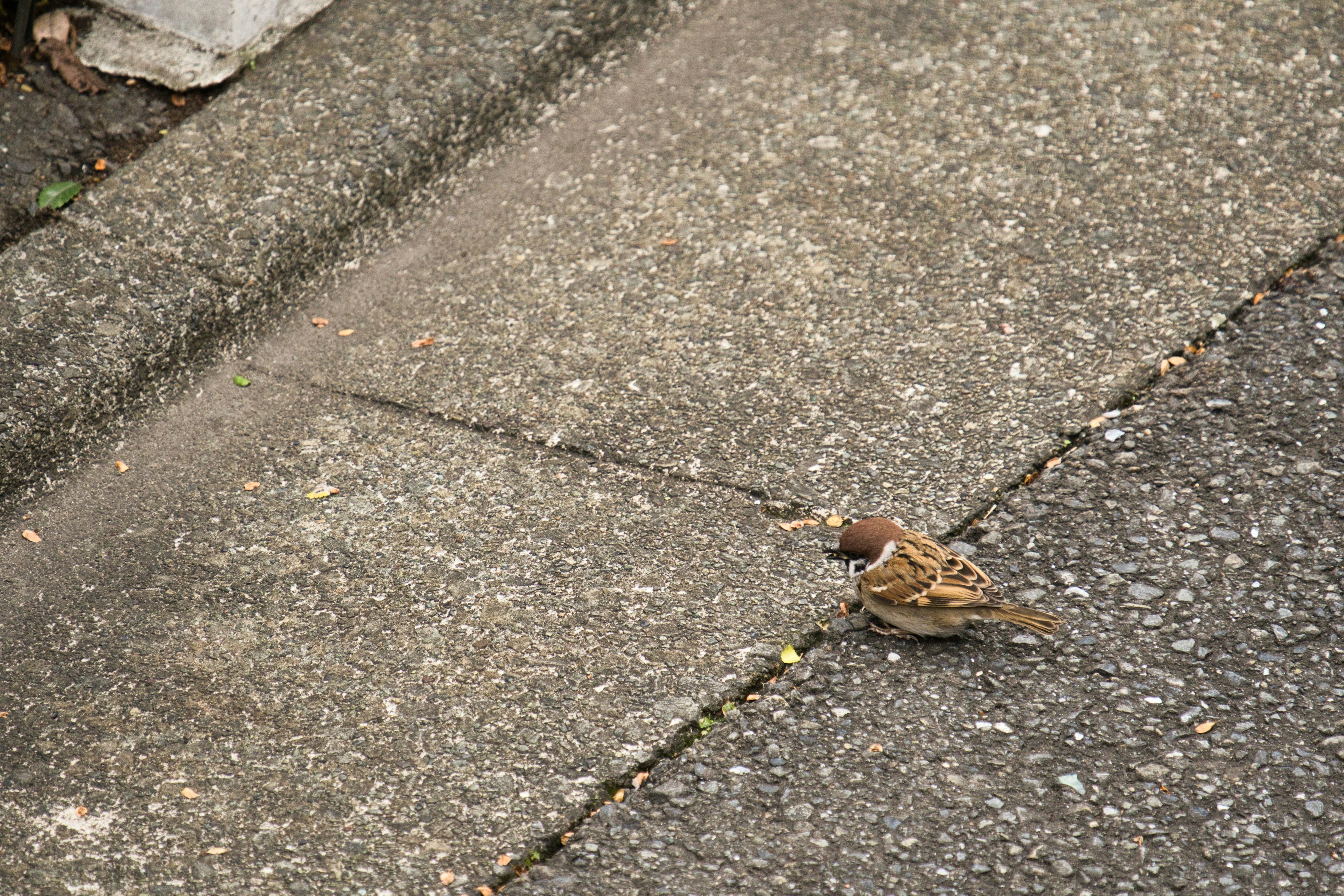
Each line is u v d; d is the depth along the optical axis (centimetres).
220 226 890
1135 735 626
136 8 1002
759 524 737
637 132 1016
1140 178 953
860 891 560
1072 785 604
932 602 639
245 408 821
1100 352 827
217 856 575
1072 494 744
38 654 671
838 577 707
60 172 931
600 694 647
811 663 664
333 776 611
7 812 593
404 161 954
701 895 559
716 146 1001
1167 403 793
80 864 571
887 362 832
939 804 596
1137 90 1027
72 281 848
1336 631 668
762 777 609
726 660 662
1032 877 566
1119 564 707
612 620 685
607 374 836
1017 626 682
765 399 812
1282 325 837
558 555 723
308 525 745
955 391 809
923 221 933
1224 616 679
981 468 761
